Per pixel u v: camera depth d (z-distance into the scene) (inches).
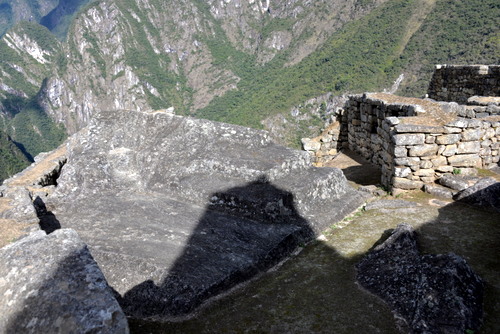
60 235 146.3
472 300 153.3
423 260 178.1
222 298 179.3
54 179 393.1
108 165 322.3
